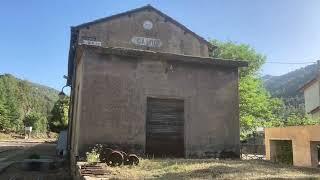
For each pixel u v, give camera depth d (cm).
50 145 4172
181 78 1485
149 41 2194
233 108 1532
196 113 1484
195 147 1459
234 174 942
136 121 1401
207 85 1515
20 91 8912
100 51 1394
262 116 3038
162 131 1442
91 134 1340
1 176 1538
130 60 1432
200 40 2291
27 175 1573
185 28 2264
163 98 1455
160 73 1461
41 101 9581
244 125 2923
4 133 6059
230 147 1500
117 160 1144
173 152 1445
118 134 1370
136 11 2205
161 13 2241
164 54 1452
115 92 1392
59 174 1614
